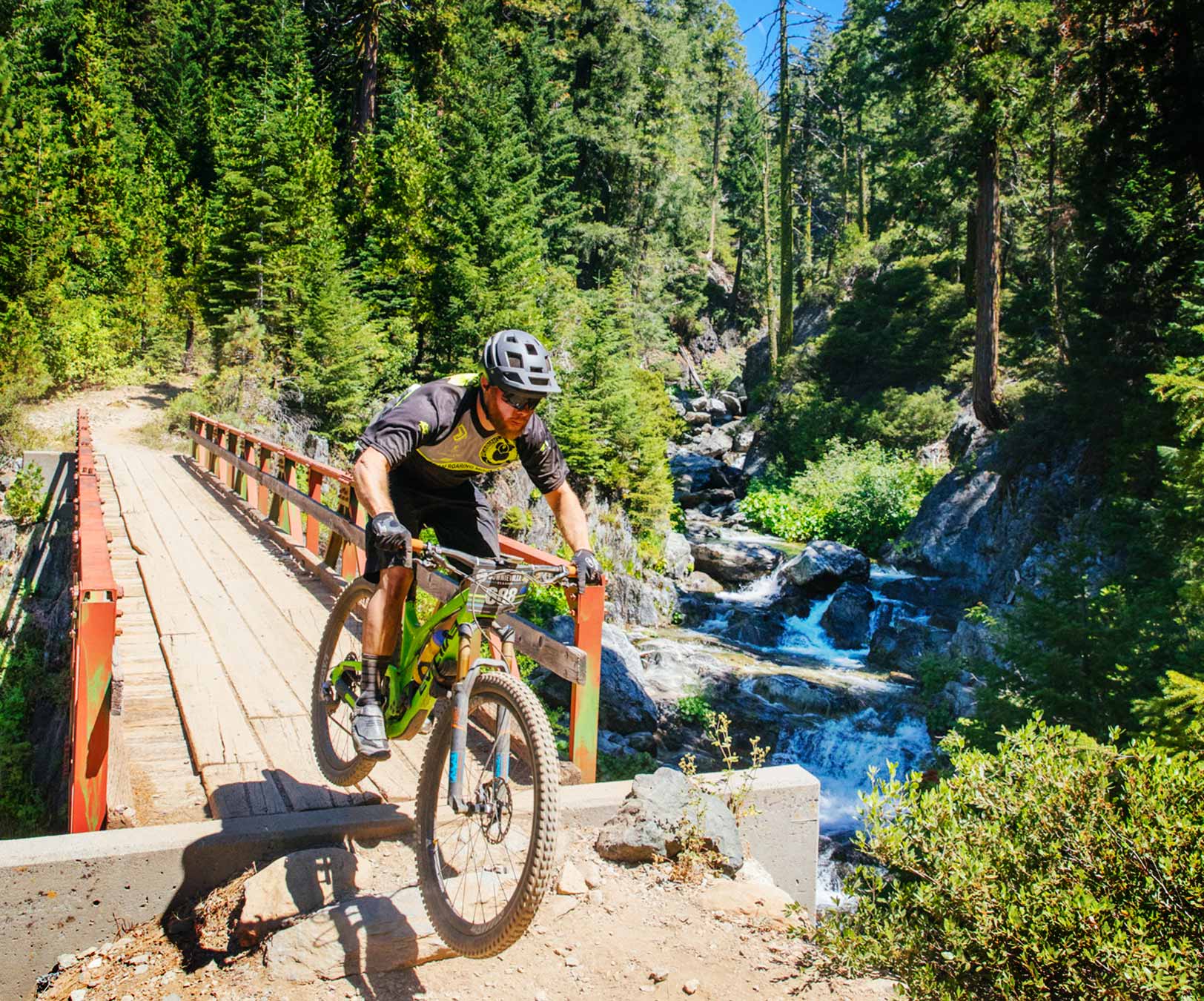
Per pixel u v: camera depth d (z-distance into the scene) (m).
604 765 12.07
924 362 38.28
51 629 14.11
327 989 3.00
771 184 72.62
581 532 3.63
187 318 32.03
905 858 3.90
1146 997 3.12
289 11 41.78
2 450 21.06
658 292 53.28
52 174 34.22
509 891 3.46
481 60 36.47
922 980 3.39
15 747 11.79
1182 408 9.57
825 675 17.53
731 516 33.12
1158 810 3.52
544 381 3.15
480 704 3.30
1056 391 21.41
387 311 29.69
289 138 29.00
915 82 27.39
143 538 11.30
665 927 3.58
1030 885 3.54
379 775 4.51
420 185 29.64
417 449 3.43
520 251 28.91
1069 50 22.08
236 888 3.42
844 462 34.53
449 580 4.81
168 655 6.41
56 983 3.16
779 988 3.29
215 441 17.27
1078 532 14.55
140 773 4.49
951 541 25.00
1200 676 8.36
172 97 42.88
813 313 51.50
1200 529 10.35
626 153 48.50
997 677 10.44
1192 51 17.27
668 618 21.47
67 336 27.88
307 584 8.88
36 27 39.38
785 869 4.44
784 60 46.34
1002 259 33.97
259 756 4.68
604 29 48.12
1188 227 17.06
